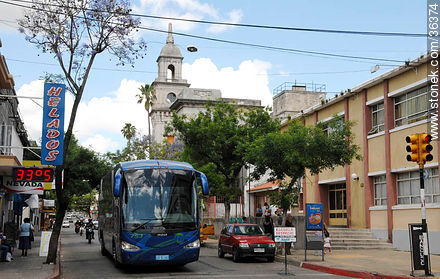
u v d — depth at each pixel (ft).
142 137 155.84
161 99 252.21
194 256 48.39
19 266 51.85
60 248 90.22
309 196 103.91
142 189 48.75
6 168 65.41
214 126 93.20
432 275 43.04
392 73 76.59
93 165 141.90
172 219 48.19
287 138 64.44
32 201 106.22
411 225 43.98
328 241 69.21
